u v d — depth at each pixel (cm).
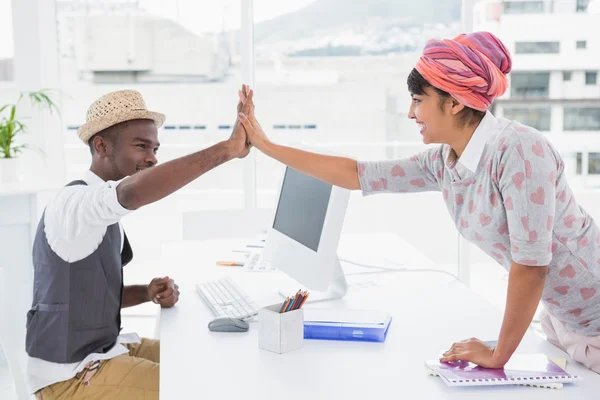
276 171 500
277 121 417
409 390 123
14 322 169
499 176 130
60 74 360
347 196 167
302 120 417
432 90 134
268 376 130
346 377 129
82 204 150
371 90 404
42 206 344
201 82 408
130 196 145
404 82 400
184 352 144
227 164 481
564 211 133
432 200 418
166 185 146
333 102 408
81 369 160
